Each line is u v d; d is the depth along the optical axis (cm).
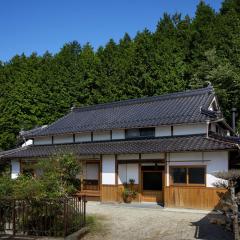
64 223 1176
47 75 4131
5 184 1347
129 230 1388
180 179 2005
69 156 1661
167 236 1283
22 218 1207
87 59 4266
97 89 3991
